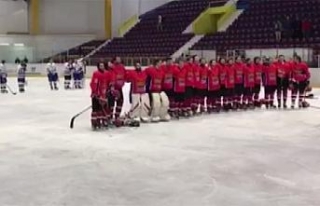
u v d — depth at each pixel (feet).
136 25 121.90
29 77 109.19
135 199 19.38
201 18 109.81
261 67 48.85
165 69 41.37
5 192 20.44
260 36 92.89
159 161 26.04
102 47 116.78
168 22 116.98
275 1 103.09
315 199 19.35
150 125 38.99
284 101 49.96
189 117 43.45
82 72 80.43
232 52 83.76
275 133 34.99
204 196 19.75
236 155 27.53
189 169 24.26
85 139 32.86
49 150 29.19
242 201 19.08
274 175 23.07
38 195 19.99
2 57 118.52
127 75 38.99
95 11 124.16
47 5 123.95
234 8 108.27
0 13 120.57
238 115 44.86
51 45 121.29
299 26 85.30
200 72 44.52
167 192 20.33
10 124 40.22
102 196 19.80
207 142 31.53
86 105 54.60
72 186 21.29
